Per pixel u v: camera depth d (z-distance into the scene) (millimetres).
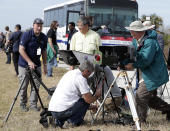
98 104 7477
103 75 6867
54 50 14344
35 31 8141
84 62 6406
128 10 20297
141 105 6488
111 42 19688
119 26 20016
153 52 6109
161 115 7676
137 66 6141
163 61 6352
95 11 19859
